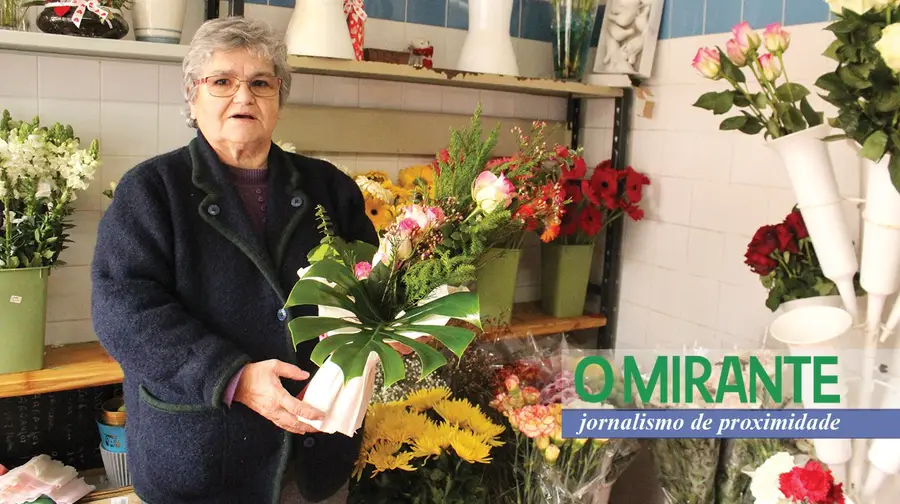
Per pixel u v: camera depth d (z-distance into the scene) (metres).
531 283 2.98
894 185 1.29
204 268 1.53
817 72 2.16
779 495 1.41
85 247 2.22
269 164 1.66
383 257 1.31
